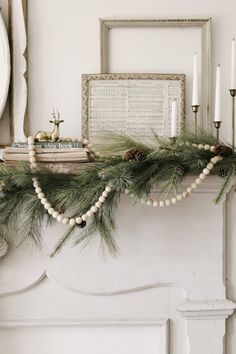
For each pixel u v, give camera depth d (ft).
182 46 5.61
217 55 5.61
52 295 5.22
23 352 5.28
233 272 5.24
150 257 5.16
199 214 5.14
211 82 5.57
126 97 5.54
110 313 5.21
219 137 5.52
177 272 5.16
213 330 5.19
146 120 5.54
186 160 4.73
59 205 4.81
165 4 5.62
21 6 5.56
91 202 4.74
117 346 5.27
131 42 5.61
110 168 4.57
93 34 5.61
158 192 5.01
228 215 5.21
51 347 5.27
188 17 5.60
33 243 5.10
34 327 5.24
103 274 5.16
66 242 5.13
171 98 5.53
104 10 5.61
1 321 5.22
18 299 5.22
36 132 5.60
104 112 5.54
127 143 4.98
